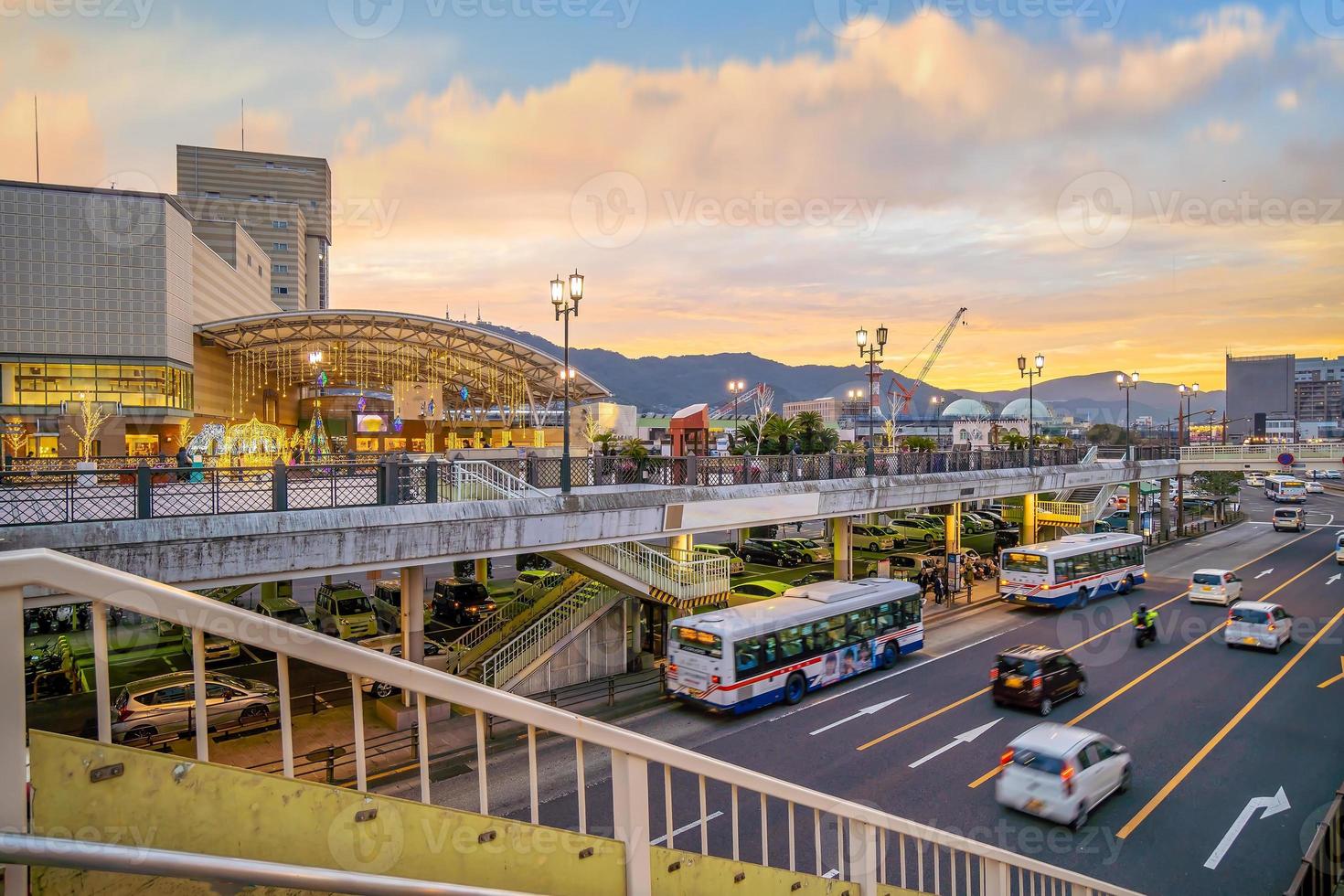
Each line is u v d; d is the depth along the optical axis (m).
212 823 2.32
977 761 17.41
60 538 13.18
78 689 23.03
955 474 36.09
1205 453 55.22
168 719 18.73
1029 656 21.06
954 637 29.03
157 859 1.92
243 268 66.25
